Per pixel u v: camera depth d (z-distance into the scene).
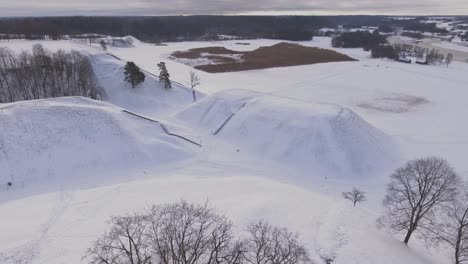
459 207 21.48
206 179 30.91
